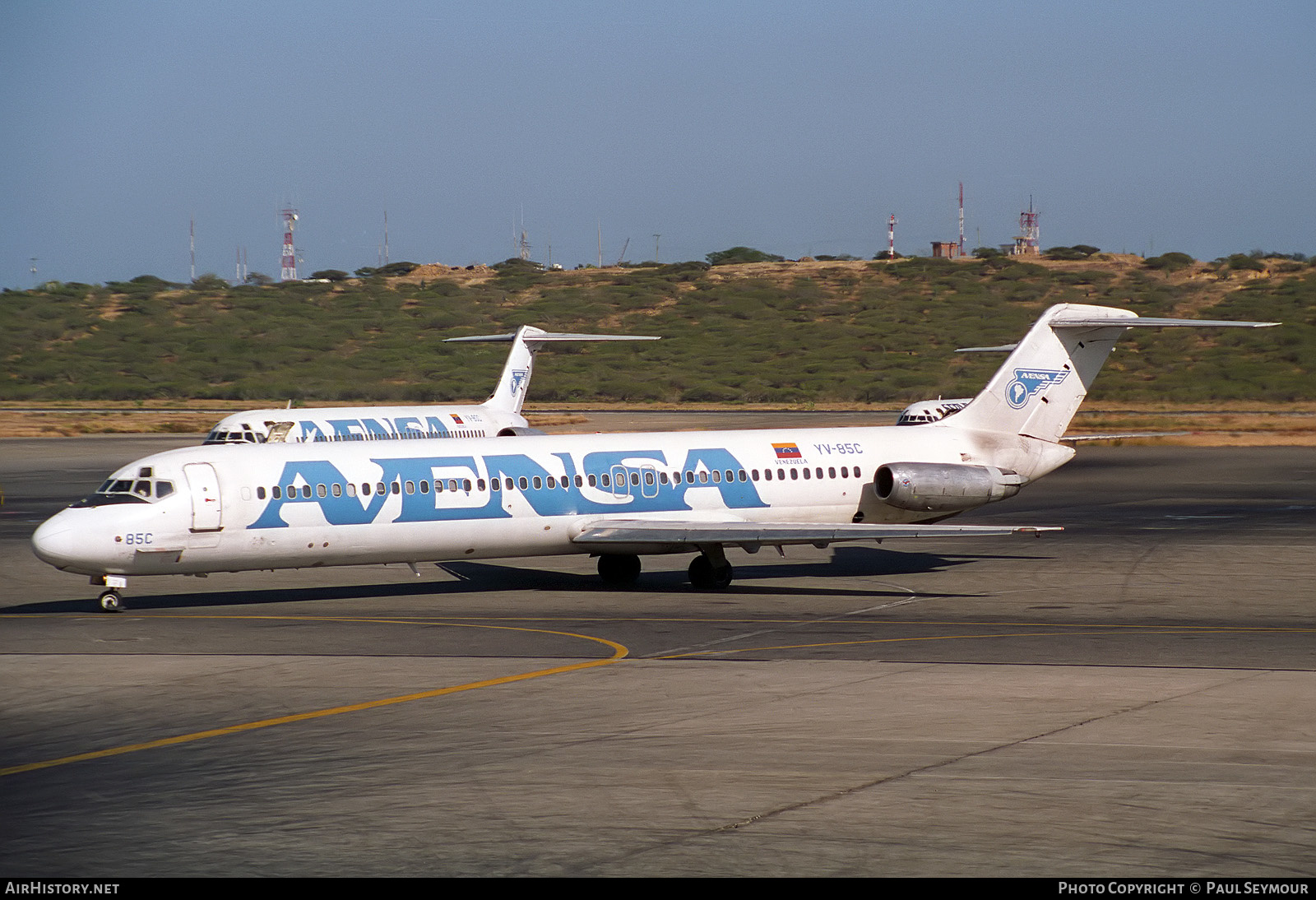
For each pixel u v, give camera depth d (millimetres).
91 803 56312
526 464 122000
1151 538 161375
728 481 128625
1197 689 77750
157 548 108000
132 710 73812
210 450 114312
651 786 57844
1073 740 65438
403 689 78875
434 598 119188
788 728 68312
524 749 64562
